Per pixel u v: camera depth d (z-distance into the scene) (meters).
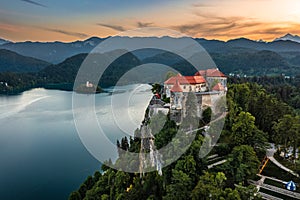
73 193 52.94
